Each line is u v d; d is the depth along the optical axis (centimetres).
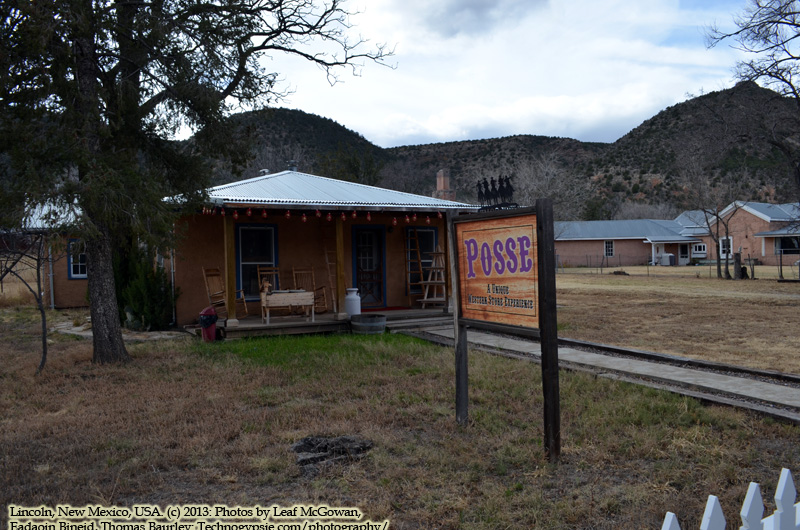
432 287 1587
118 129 920
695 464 490
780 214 4500
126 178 853
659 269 4316
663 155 8394
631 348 1061
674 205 7225
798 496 438
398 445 532
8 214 765
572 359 946
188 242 1359
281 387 774
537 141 12312
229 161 1237
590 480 458
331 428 579
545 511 401
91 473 476
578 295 2255
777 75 2041
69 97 854
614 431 576
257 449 523
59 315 1753
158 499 429
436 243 1608
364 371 855
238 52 1148
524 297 520
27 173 764
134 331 1344
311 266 1449
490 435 565
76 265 1936
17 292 2139
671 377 792
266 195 1290
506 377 812
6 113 821
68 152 802
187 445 532
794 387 733
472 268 584
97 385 795
